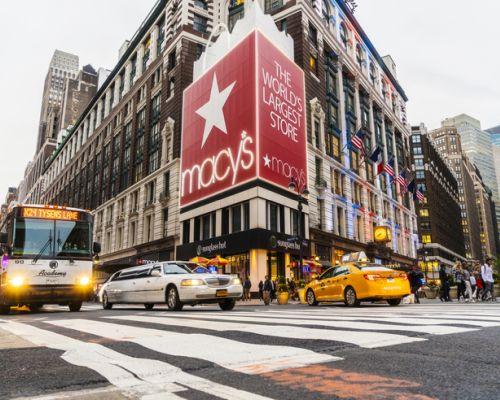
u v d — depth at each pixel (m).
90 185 62.34
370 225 43.09
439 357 3.35
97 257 13.32
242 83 30.08
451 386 2.48
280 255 29.08
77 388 2.57
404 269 19.84
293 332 4.91
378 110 52.22
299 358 3.38
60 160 86.69
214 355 3.53
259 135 27.97
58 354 3.74
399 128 59.62
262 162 27.73
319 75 38.56
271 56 31.05
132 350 3.88
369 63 52.78
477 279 18.02
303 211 31.33
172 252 35.66
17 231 12.04
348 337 4.40
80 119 72.94
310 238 31.56
